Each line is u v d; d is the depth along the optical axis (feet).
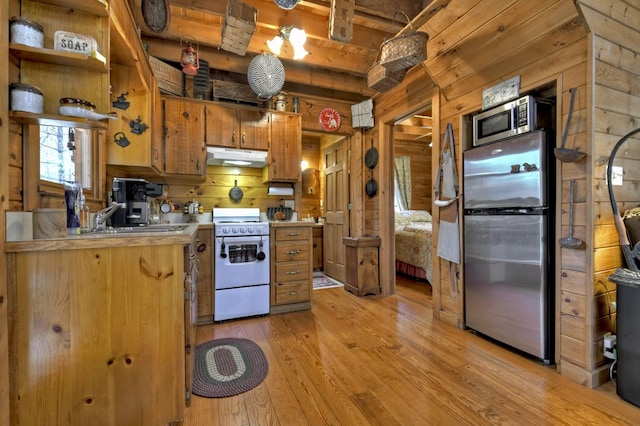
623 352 5.32
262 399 5.41
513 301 7.07
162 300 4.35
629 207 6.26
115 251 4.13
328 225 15.99
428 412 5.04
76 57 4.14
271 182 11.96
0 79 3.53
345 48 10.82
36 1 4.27
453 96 8.80
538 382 5.91
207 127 10.41
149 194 7.77
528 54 6.75
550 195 6.54
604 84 5.85
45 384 3.86
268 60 9.77
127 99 7.54
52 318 3.88
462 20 7.33
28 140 4.20
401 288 13.43
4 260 3.61
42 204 4.71
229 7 6.98
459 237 8.55
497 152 7.40
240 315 9.55
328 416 4.97
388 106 12.09
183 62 9.08
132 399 4.24
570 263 6.07
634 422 4.77
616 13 5.93
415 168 20.31
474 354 7.07
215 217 11.11
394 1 8.67
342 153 14.62
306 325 8.99
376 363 6.66
